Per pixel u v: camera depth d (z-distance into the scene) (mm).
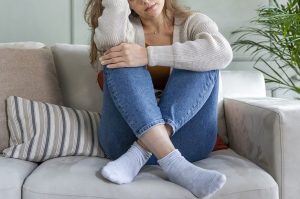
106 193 1054
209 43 1241
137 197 1045
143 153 1162
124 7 1271
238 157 1335
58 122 1396
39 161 1370
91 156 1383
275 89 2180
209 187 1021
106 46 1265
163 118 1166
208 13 2146
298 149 1178
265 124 1225
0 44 1729
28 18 2053
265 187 1082
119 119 1258
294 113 1179
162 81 1451
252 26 2168
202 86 1220
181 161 1100
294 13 1842
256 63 2176
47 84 1544
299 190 1184
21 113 1392
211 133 1311
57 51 1711
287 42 1915
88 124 1450
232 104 1571
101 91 1648
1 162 1256
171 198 1046
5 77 1476
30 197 1084
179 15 1490
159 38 1497
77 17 2070
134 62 1192
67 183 1081
